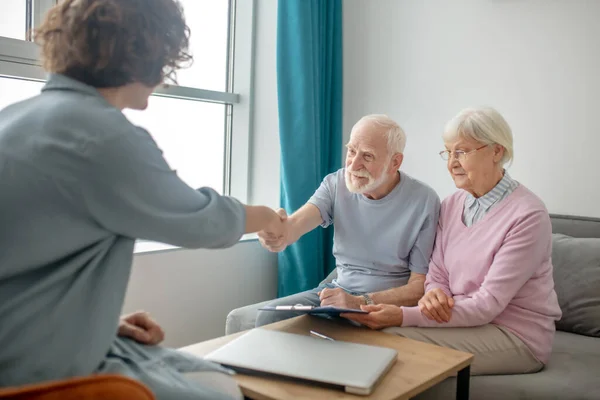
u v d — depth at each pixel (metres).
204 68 2.75
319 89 2.72
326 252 2.84
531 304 1.73
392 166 2.01
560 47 2.31
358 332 1.55
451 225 1.92
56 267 0.92
